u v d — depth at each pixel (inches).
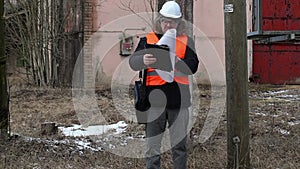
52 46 618.2
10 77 665.0
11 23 613.0
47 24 613.0
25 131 302.0
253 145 247.4
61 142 257.9
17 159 221.3
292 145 248.8
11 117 365.4
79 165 215.5
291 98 460.1
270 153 233.6
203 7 635.5
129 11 604.7
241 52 193.6
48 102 456.1
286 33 272.2
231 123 196.5
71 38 618.8
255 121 321.4
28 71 631.2
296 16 601.6
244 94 195.2
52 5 611.8
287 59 639.8
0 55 244.2
